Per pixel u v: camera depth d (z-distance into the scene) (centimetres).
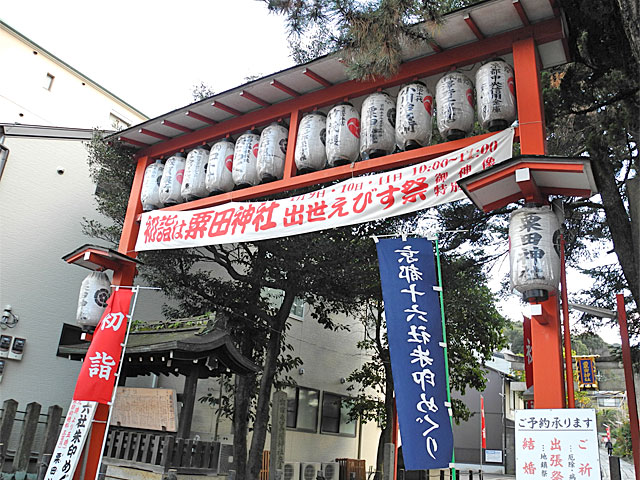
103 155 952
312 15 508
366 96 641
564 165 433
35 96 1797
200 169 749
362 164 593
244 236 656
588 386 1698
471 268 1088
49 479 642
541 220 451
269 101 695
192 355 814
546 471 392
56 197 1161
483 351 1402
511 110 520
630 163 839
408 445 437
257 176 689
